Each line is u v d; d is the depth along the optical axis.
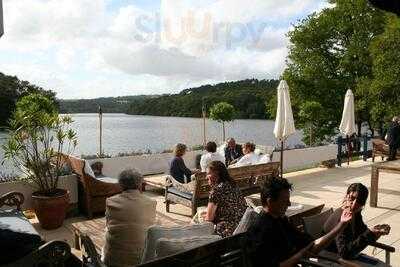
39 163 6.66
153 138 20.50
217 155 7.75
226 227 4.20
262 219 2.80
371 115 26.78
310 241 2.90
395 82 23.02
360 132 28.77
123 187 3.79
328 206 7.86
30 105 6.90
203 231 3.20
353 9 27.02
